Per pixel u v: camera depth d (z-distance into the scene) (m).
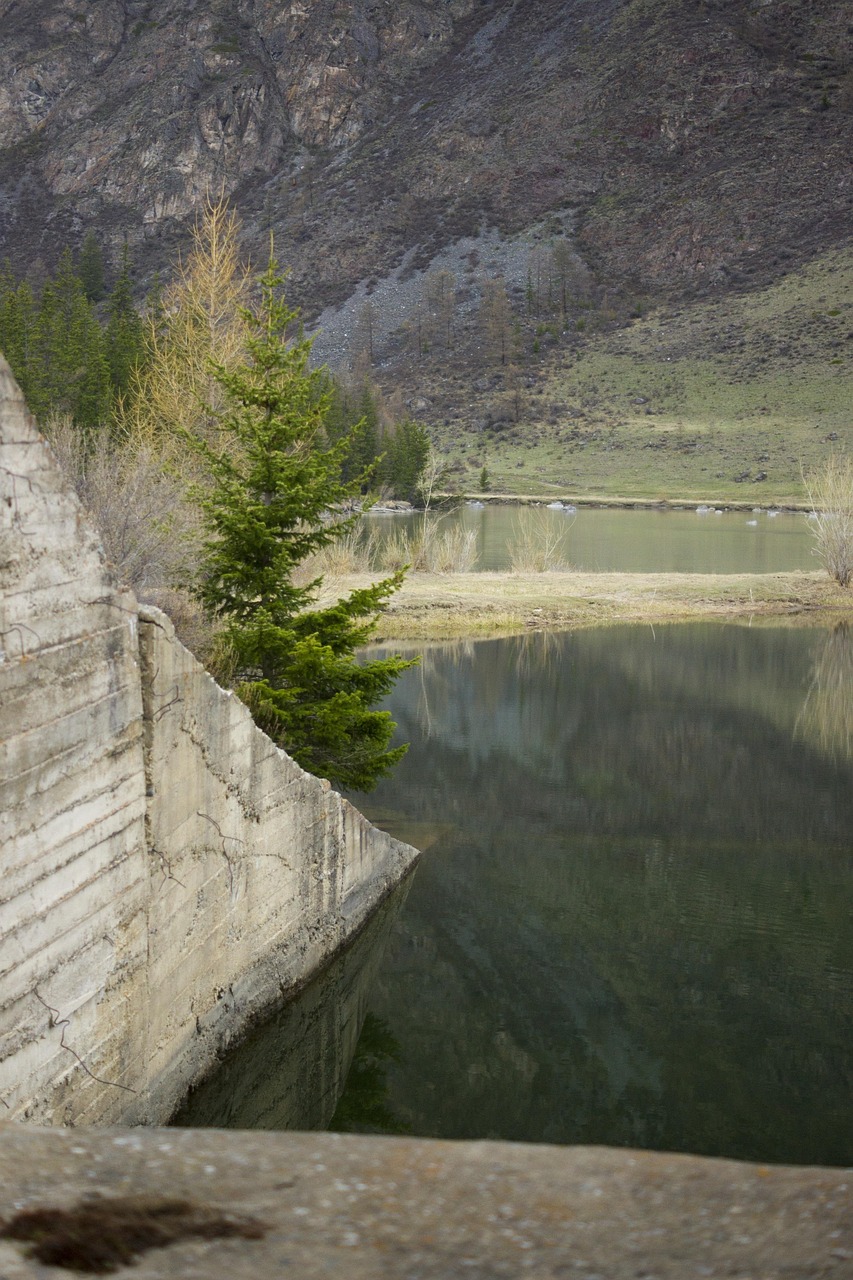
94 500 18.11
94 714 7.34
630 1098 9.98
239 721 9.98
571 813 19.52
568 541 71.62
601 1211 2.96
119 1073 7.92
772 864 16.91
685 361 166.62
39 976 6.82
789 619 43.19
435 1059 10.74
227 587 15.12
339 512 15.80
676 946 13.68
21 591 6.51
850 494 49.50
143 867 8.15
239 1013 10.30
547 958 13.24
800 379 150.62
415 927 14.16
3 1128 3.45
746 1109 9.79
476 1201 3.02
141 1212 2.94
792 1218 2.88
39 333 58.56
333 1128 9.45
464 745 24.23
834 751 24.22
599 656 35.34
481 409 157.50
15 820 6.49
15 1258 2.72
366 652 34.62
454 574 47.59
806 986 12.55
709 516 96.50
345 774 15.32
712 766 22.80
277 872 11.12
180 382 29.28
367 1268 2.70
